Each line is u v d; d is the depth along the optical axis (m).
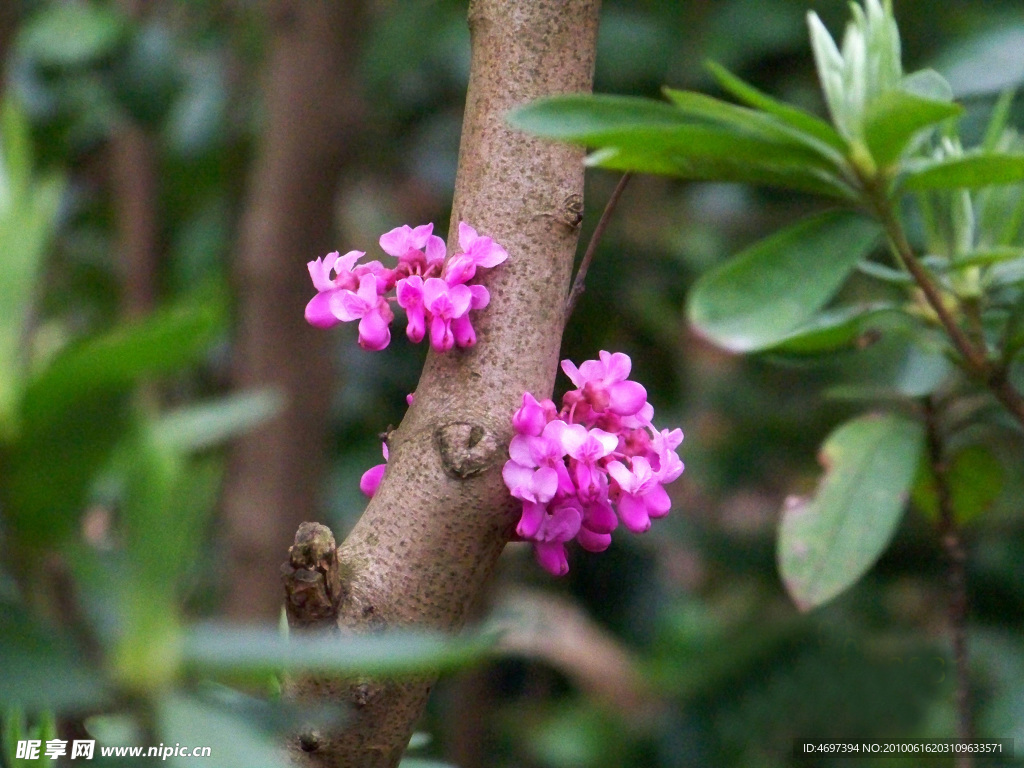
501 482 0.64
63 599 0.54
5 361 0.54
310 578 0.62
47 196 0.56
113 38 1.16
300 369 1.16
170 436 0.57
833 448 0.76
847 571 0.75
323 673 0.62
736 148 0.66
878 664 1.13
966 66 0.88
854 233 0.68
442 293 0.64
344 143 1.17
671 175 0.69
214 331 0.54
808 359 0.77
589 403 0.66
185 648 0.54
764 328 0.67
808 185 0.69
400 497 0.64
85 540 0.55
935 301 0.71
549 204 0.65
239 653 0.54
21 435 0.54
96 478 0.54
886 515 0.75
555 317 0.65
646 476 0.65
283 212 1.16
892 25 0.70
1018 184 0.76
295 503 1.15
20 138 0.56
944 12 1.20
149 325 0.53
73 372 0.53
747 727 1.19
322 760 0.62
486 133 0.66
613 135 0.64
